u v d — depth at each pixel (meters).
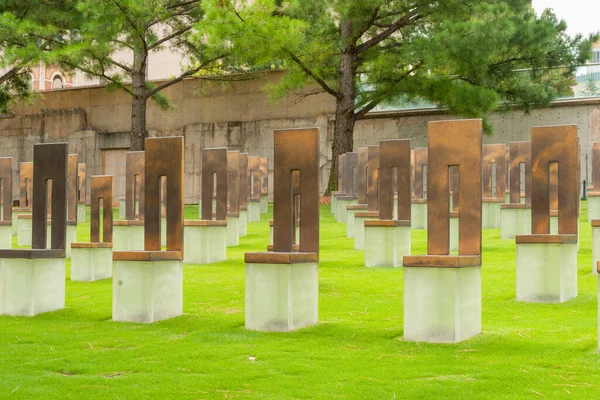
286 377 6.36
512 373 6.29
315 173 8.32
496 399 5.67
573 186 9.98
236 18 24.52
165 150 9.19
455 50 24.22
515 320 8.52
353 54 28.75
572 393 5.76
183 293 10.62
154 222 9.20
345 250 15.46
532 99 28.94
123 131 40.03
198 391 6.04
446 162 7.78
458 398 5.71
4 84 34.25
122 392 6.05
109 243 12.77
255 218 22.64
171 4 31.16
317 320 8.48
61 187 9.89
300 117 36.62
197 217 24.88
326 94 36.09
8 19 27.19
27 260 9.49
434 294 7.38
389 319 8.62
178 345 7.59
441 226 7.80
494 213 18.91
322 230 19.34
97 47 28.48
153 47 31.97
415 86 26.91
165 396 5.94
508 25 24.27
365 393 5.87
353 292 10.45
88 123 40.94
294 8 25.14
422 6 26.08
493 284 10.87
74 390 6.12
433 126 7.84
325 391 5.95
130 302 8.89
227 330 8.20
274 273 8.07
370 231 12.99
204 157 15.35
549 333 7.73
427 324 7.41
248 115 37.66
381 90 27.61
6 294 9.60
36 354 7.38
